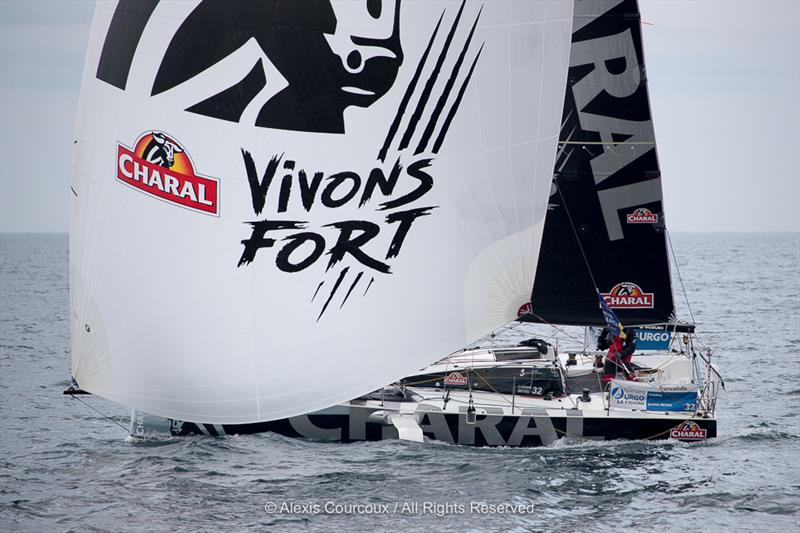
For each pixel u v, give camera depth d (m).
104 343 56.88
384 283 57.12
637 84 70.62
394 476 56.47
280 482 55.28
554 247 71.88
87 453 62.22
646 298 71.62
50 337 129.75
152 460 59.59
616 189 71.31
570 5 57.84
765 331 132.88
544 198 59.22
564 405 65.06
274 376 56.53
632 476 57.59
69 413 76.88
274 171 55.44
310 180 55.84
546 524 49.69
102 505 51.97
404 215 57.03
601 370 70.88
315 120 55.53
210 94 54.69
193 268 55.50
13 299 191.62
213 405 56.81
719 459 61.38
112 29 55.41
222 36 54.53
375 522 49.47
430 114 56.75
